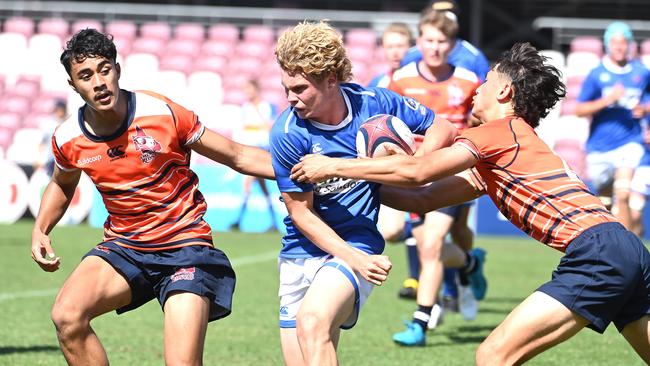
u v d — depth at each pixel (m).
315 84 14.91
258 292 33.84
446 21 25.88
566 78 66.75
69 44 15.15
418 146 16.88
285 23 76.94
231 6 78.88
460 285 27.38
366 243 15.83
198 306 15.30
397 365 21.77
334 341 15.23
